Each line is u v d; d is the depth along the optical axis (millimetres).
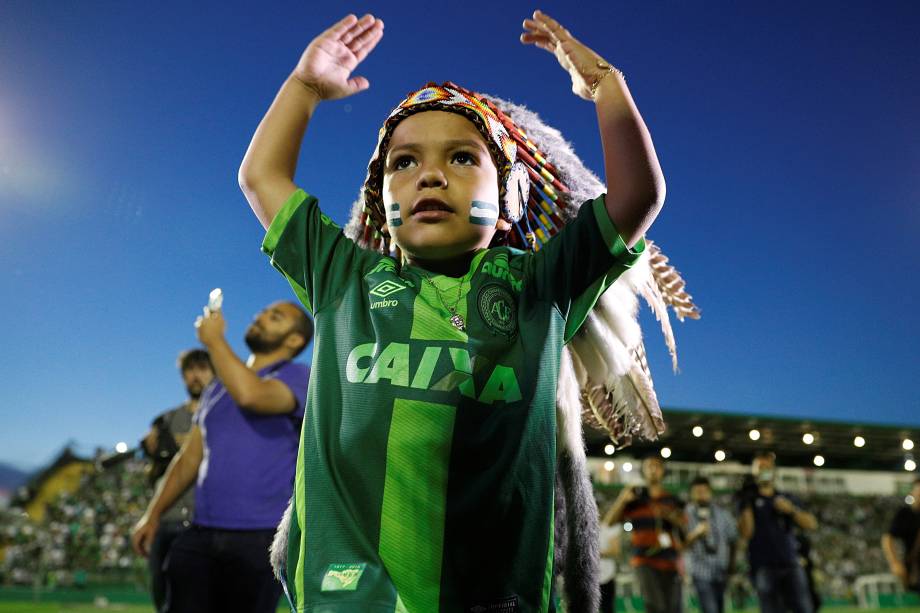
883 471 26656
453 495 1236
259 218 1594
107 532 19062
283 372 3309
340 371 1337
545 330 1381
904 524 6363
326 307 1420
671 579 6652
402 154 1473
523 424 1312
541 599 1301
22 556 18438
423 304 1358
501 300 1384
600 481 20922
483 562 1243
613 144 1408
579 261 1413
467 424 1265
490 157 1503
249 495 3154
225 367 3100
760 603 6684
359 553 1185
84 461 20172
